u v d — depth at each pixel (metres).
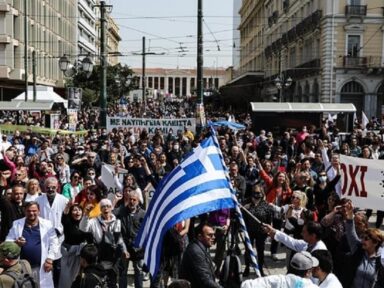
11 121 30.89
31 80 56.12
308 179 10.20
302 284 4.73
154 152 14.50
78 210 7.71
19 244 6.98
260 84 72.75
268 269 9.84
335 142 19.38
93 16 99.75
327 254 5.50
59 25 71.12
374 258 6.34
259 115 27.45
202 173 5.57
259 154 17.62
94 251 6.38
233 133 21.08
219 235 8.55
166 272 7.68
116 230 7.59
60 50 71.56
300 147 17.50
